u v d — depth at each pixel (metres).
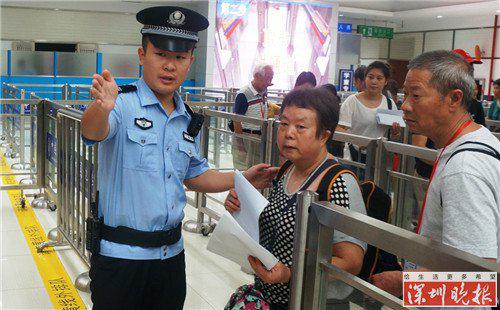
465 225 1.23
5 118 8.48
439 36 20.25
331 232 1.36
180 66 1.86
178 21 1.80
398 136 4.08
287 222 1.55
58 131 3.96
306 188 1.54
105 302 1.90
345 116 4.02
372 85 3.94
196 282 3.62
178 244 2.01
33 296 3.31
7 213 5.14
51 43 14.72
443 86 1.38
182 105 1.98
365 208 1.57
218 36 15.11
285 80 16.16
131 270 1.88
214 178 2.13
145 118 1.88
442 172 1.32
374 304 1.29
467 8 16.67
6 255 4.01
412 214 2.85
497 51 18.05
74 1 14.63
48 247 4.17
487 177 1.25
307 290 1.38
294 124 1.55
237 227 1.39
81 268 3.81
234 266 3.94
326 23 16.47
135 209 1.87
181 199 2.00
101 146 1.92
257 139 3.84
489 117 6.54
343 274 1.30
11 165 7.18
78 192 3.49
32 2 14.21
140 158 1.86
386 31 20.14
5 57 13.84
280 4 15.74
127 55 15.35
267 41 15.70
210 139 4.71
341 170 1.55
